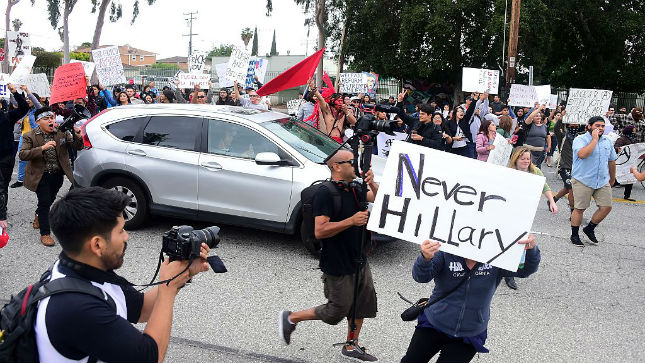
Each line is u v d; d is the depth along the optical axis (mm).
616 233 8461
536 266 3217
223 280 5824
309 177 6434
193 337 4559
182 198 6910
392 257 6742
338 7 30734
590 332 4965
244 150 6750
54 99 8234
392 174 3115
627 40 29562
